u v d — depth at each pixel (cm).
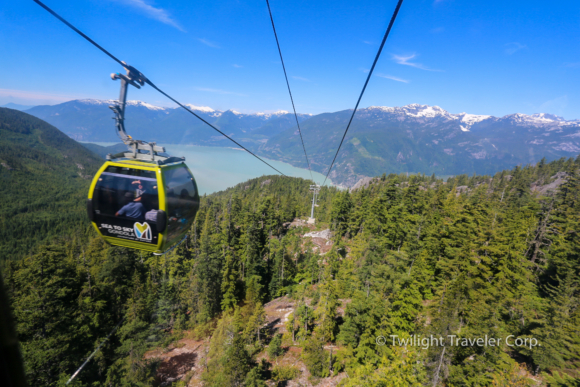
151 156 993
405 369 2991
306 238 8306
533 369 3173
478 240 4841
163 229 975
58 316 3366
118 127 965
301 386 3578
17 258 14562
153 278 5616
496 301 3731
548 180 11525
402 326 3669
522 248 4534
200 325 5103
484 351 2950
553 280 4588
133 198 966
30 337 3155
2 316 246
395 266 4647
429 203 7244
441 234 5612
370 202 8050
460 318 3481
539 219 5928
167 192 970
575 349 2967
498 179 13300
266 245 7369
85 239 8188
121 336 3800
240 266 7012
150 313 4797
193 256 6988
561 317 3192
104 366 3597
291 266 6900
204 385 3891
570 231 5244
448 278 4531
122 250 5028
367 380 3109
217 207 10906
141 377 3650
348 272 5388
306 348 3912
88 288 4125
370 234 6331
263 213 8706
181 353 4653
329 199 14000
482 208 6306
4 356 242
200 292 5403
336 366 3700
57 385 2975
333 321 3919
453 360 3088
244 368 3325
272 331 4806
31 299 3234
